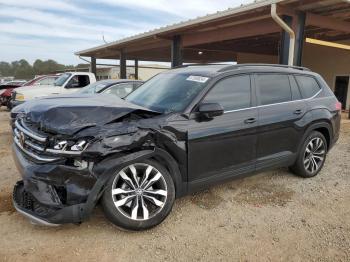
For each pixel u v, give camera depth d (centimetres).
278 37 1445
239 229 356
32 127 346
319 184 493
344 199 439
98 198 316
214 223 368
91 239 331
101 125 325
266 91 453
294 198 439
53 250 311
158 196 352
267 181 501
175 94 409
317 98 521
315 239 340
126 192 332
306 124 491
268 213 394
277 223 371
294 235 347
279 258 308
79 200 308
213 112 369
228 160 406
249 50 2005
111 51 2061
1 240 324
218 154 395
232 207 408
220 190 461
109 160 317
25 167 327
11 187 460
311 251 320
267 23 1040
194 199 429
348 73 1684
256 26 1080
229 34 1180
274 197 441
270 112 445
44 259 297
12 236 332
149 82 503
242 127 411
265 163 448
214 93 399
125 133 324
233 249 320
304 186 484
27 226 352
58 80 1253
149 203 351
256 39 1540
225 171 406
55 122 325
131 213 335
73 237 334
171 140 352
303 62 1919
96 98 406
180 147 360
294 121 474
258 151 437
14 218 368
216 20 1070
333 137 548
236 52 2195
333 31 1327
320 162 532
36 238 330
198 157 377
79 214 310
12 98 1137
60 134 313
